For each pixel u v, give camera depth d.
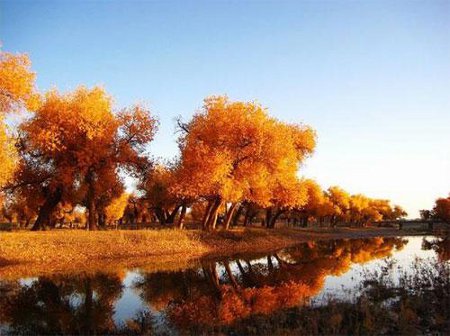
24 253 29.92
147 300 19.02
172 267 29.23
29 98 31.39
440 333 12.64
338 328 13.09
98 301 18.91
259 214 97.19
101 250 33.66
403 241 60.78
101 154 43.00
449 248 44.69
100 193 46.97
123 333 14.10
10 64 30.72
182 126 49.09
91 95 42.53
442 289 17.30
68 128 41.72
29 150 43.69
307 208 90.56
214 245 42.88
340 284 21.66
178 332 13.87
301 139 55.06
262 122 43.81
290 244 53.47
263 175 44.31
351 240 64.12
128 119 46.06
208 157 42.03
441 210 111.88
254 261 33.62
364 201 127.50
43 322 15.58
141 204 83.50
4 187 43.19
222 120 43.03
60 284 22.45
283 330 13.03
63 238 33.97
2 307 17.72
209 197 48.28
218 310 16.59
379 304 15.78
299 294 19.34
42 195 47.09
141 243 36.84
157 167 49.62
